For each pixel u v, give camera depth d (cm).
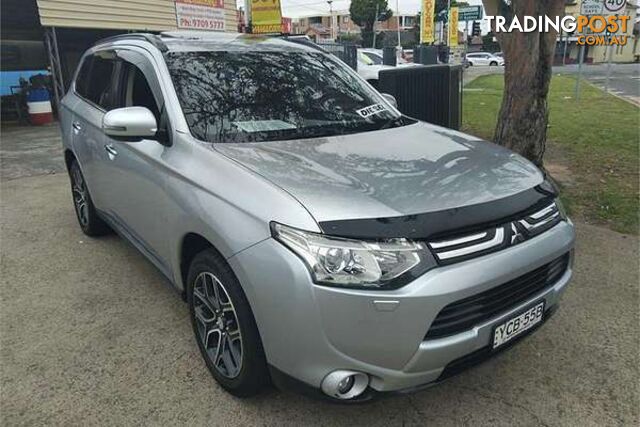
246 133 292
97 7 1116
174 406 261
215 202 243
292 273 205
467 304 213
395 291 199
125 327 333
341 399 213
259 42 378
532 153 593
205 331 275
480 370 287
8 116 1335
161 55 326
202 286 271
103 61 418
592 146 852
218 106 304
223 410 257
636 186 620
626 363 291
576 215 527
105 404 263
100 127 381
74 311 354
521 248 226
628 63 5219
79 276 407
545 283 249
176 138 287
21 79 1373
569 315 341
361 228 205
